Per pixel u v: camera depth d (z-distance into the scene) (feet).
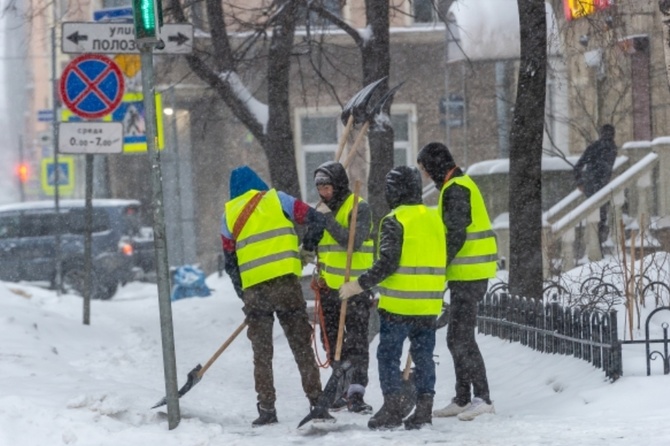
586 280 92.79
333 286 70.79
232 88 113.70
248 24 114.93
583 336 71.67
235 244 65.98
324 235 71.67
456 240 64.18
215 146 225.56
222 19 114.62
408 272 61.46
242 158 225.76
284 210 65.87
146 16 61.41
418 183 62.54
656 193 126.31
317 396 66.13
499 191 136.56
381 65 109.29
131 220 186.70
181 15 109.40
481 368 65.57
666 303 90.58
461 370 66.03
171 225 226.17
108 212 184.34
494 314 90.07
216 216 226.79
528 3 89.30
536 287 90.53
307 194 223.10
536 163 90.58
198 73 113.50
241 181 66.74
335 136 222.69
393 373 61.93
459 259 65.36
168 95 209.15
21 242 184.65
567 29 117.19
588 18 112.06
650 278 96.12
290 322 66.03
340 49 208.95
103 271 181.88
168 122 221.46
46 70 299.79
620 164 135.44
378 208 110.01
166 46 96.84
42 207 185.57
